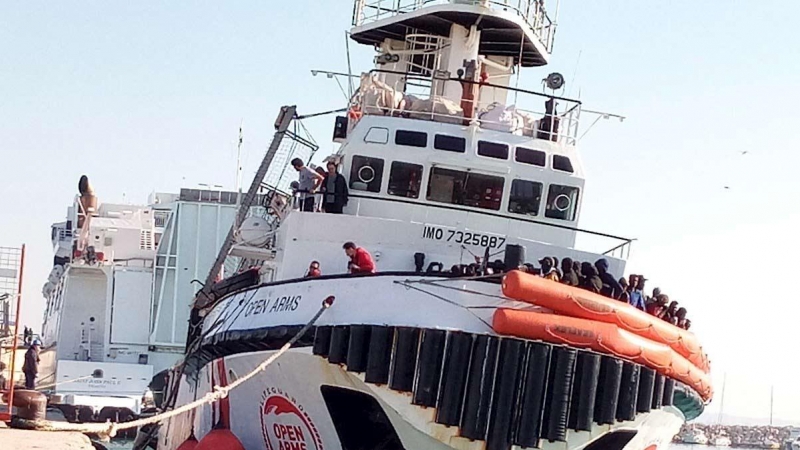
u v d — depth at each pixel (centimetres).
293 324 1956
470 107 2455
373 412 1939
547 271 1877
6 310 2758
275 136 2369
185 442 2648
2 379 3022
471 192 2350
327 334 1867
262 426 2141
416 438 1825
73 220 7219
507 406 1753
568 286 1800
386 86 2458
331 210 2305
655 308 2119
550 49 2931
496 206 2352
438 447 1811
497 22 2673
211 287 2575
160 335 6247
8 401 2331
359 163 2344
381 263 2198
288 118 2344
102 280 6356
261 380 2070
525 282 1758
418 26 2755
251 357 2094
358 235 2202
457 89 2688
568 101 2431
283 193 2478
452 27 2706
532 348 1764
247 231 2414
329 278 1952
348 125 2617
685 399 2064
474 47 2697
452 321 1803
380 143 2338
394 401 1800
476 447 1766
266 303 2081
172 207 6569
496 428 1752
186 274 6353
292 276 2186
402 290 1855
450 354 1764
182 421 2877
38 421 2223
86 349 6256
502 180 2348
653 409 1914
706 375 2175
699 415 2302
